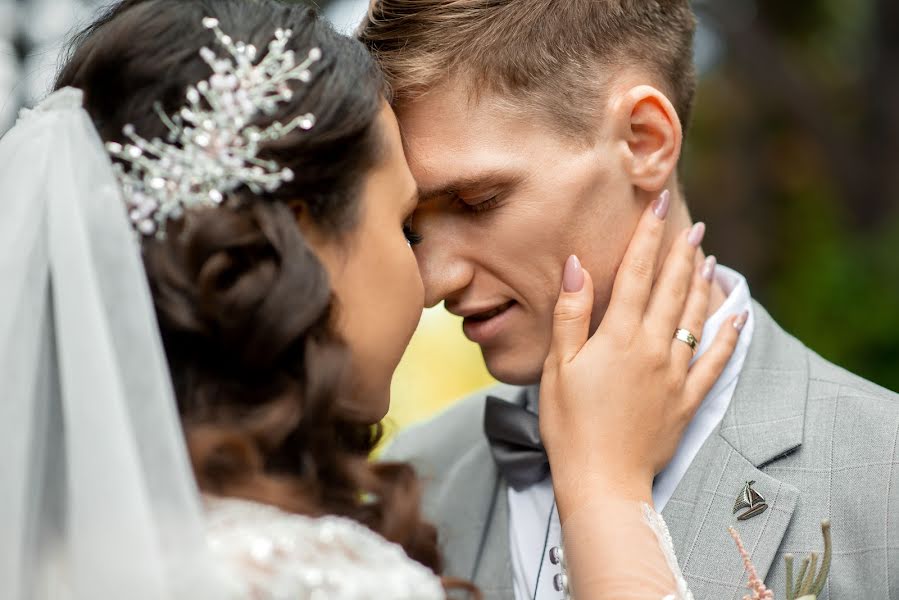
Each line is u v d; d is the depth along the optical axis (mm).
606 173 2059
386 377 1775
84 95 1623
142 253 1545
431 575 1517
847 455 1934
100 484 1366
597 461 1921
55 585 1440
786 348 2172
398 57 2004
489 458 2393
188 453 1509
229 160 1538
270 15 1691
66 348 1422
